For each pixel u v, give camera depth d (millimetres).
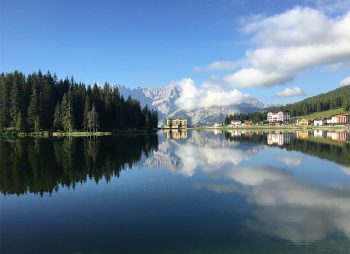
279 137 149000
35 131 158125
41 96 169000
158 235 25219
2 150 86562
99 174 51406
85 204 34281
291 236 24641
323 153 75875
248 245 23188
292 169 54125
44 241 24641
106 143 112500
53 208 33062
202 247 22984
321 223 27391
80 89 187500
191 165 60344
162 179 46875
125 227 27094
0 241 24766
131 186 42438
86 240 24609
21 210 32562
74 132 169375
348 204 32969
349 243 23375
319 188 39969
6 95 164750
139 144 110812
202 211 31031
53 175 50781
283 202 33844
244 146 100062
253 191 38688
